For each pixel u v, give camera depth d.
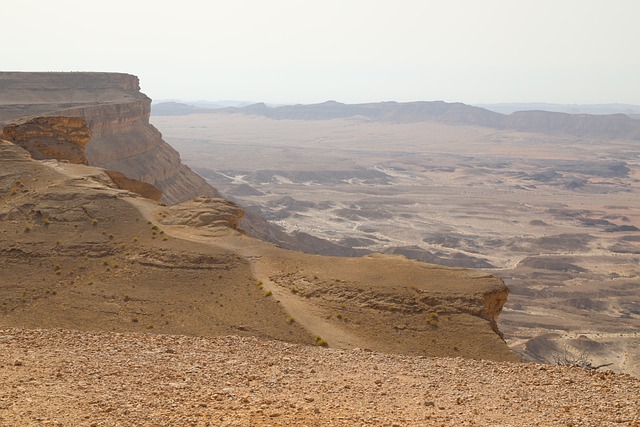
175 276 42.28
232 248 46.41
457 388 17.36
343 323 36.62
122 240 47.09
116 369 16.94
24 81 174.75
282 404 14.73
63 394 14.32
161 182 157.88
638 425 14.19
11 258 44.41
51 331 21.64
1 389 14.35
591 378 18.75
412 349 33.69
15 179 57.06
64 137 73.81
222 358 19.25
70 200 52.25
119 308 38.28
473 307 37.28
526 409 15.42
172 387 15.60
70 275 42.69
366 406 15.09
